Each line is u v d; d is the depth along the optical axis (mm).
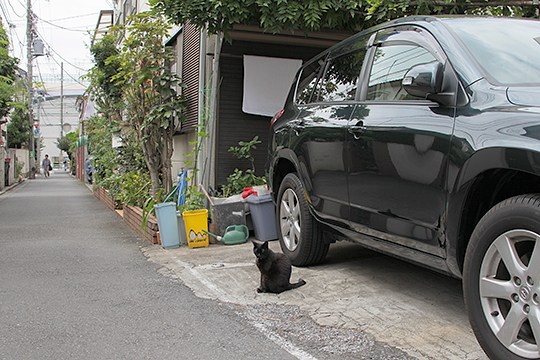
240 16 7070
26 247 7840
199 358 3514
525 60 3547
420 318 4020
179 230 7512
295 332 3916
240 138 8656
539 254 2625
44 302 4867
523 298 2719
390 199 3807
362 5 7074
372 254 6012
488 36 3791
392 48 4344
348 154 4320
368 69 4551
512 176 3068
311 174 4973
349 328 3914
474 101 3232
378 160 3922
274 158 5848
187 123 9539
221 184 8547
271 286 4820
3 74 17453
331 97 5027
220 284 5273
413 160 3547
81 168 34125
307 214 5277
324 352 3529
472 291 3010
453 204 3195
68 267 6355
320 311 4293
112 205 13820
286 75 8711
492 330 2881
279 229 5883
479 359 3283
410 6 6695
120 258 6844
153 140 9422
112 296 5027
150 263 6465
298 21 7223
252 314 4344
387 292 4652
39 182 32562
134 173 11875
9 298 5012
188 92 9570
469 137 3088
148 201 8508
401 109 3834
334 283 4973
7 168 26938
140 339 3889
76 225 10508
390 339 3674
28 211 13727
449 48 3650
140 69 9242
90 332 4059
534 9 6621
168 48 9125
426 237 3482
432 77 3371
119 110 13492
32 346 3799
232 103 8602
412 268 5367
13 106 17938
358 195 4219
